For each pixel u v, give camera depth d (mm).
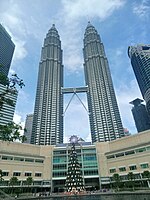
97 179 105500
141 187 81562
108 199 47125
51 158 109250
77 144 115688
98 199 49562
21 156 96312
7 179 84125
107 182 99000
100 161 107062
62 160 108438
